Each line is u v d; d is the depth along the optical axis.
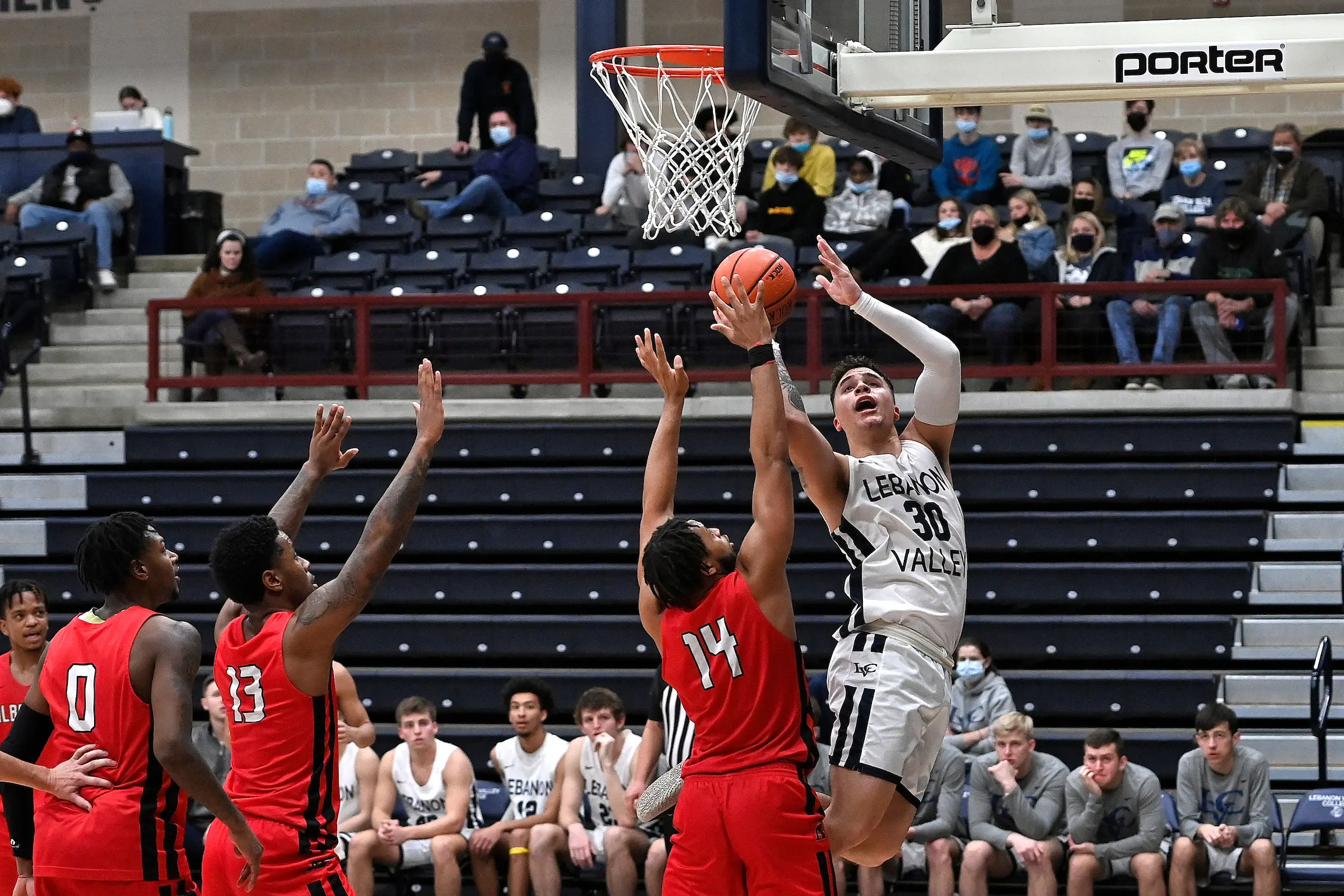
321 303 16.70
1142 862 11.02
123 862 6.27
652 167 10.23
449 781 12.05
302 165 24.86
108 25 25.14
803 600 14.62
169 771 6.04
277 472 16.05
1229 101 22.50
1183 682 13.55
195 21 25.03
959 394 6.49
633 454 15.77
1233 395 15.16
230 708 6.39
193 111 24.98
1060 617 14.16
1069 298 15.48
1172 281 15.73
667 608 6.13
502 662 14.90
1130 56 6.80
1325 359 16.59
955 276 16.17
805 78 6.66
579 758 12.05
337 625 6.17
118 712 6.32
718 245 17.94
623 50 10.30
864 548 6.17
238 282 17.62
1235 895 11.30
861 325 15.70
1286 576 14.12
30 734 6.88
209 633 15.25
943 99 7.10
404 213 21.08
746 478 15.30
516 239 19.59
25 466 16.64
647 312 16.23
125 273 20.69
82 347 18.84
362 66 24.80
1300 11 21.53
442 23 24.67
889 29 7.48
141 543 6.54
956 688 12.66
